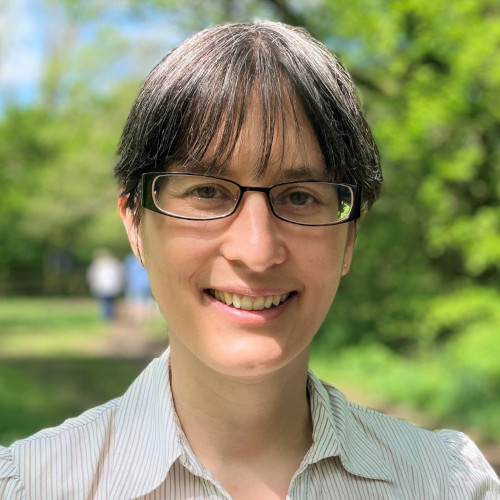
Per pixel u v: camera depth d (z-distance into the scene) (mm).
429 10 7438
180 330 1405
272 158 1341
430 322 9766
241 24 1449
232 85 1338
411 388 9477
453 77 7652
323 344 12672
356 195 1418
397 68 8148
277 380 1424
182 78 1369
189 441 1474
